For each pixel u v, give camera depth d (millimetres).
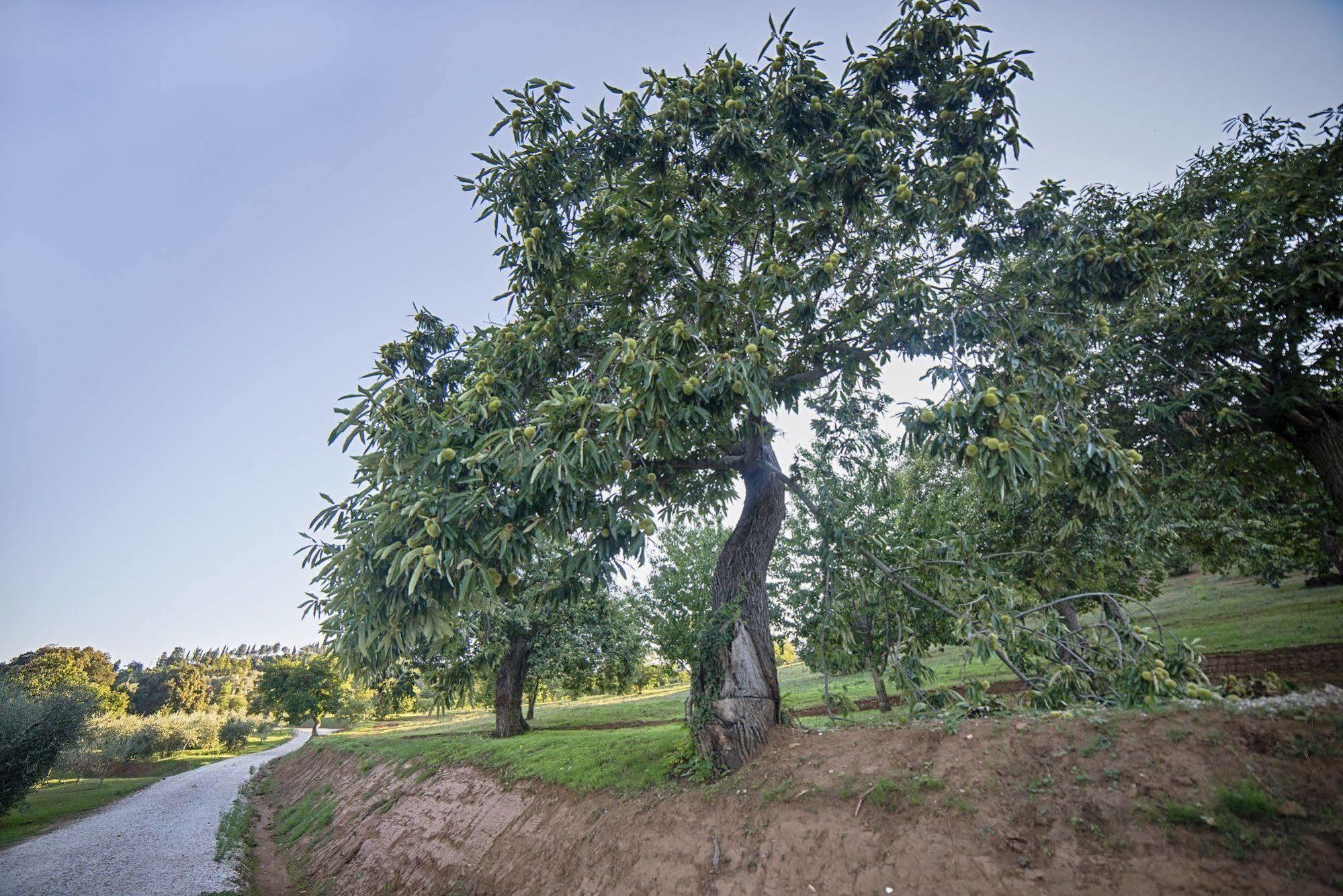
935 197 8141
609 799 8938
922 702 8070
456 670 20453
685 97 8312
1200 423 11055
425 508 6223
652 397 6309
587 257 9531
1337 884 3781
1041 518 14211
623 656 23344
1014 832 5125
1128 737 5609
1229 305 10266
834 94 8695
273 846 17656
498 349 8297
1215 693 6117
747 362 6570
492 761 13656
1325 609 16953
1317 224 9984
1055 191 9000
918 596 9359
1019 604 12914
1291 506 13578
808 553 13867
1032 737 6148
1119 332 11109
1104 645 7570
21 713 22375
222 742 57906
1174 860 4348
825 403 12375
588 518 6926
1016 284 9547
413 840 12320
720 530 19828
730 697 8234
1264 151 12312
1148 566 16281
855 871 5484
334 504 7230
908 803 5895
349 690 57562
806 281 7930
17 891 12141
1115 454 6379
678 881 6512
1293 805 4359
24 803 23094
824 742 7691
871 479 13383
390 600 6320
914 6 8211
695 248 7699
